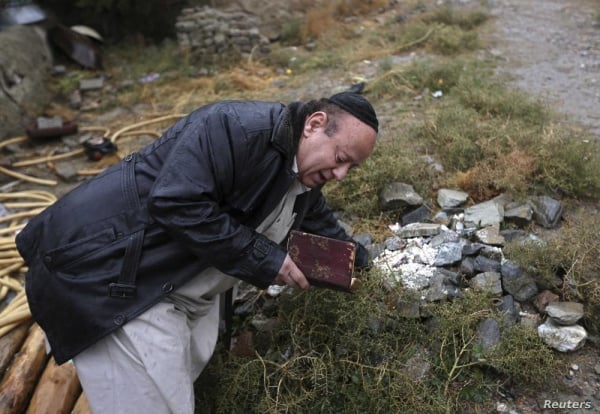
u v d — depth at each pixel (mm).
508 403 2057
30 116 5164
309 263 1856
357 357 2096
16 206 3715
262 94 5215
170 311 1772
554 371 2129
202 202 1627
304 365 2141
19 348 2521
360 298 2178
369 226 2955
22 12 6195
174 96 5496
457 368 2113
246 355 2217
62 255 1728
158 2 6773
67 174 4250
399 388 1986
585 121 3963
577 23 6379
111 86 5824
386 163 3191
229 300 2164
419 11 7281
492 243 2623
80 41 6250
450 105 4191
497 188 3059
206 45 6008
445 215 2939
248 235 1705
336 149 1692
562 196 3041
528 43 5844
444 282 2424
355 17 7305
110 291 1706
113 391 1724
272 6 6988
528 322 2268
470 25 6520
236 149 1652
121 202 1732
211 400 2086
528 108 3895
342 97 1713
